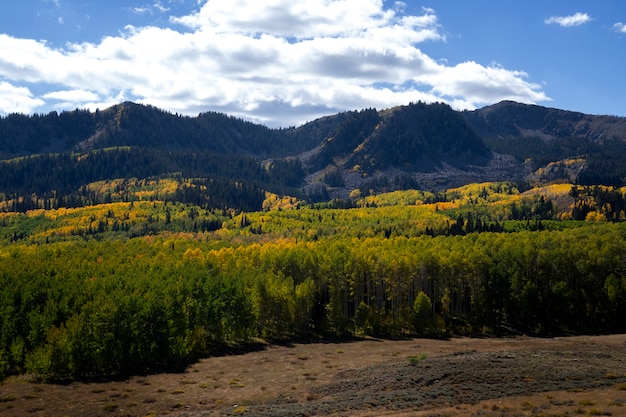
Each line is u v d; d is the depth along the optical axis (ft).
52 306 299.99
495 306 431.02
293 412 179.01
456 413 157.69
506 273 452.76
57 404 216.95
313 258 460.96
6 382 251.80
